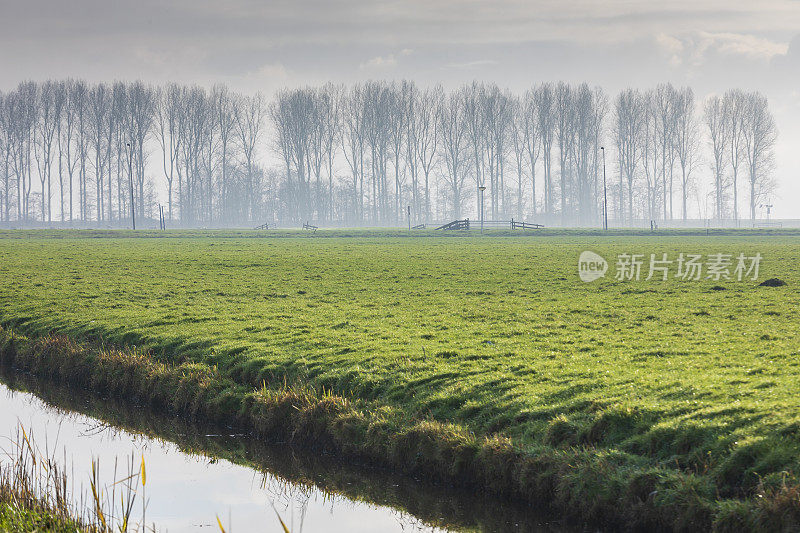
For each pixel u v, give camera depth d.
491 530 17.52
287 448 22.64
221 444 23.55
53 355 32.59
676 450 17.03
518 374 23.88
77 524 13.75
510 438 18.92
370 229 145.88
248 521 17.83
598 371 23.58
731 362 24.08
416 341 29.81
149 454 22.86
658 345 27.73
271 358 27.81
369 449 20.83
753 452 15.91
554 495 17.16
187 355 29.98
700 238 114.00
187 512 18.31
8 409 27.83
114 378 29.31
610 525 16.11
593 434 18.42
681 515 15.07
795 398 18.75
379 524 17.86
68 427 25.62
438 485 19.20
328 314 37.84
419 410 21.64
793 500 13.91
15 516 13.55
